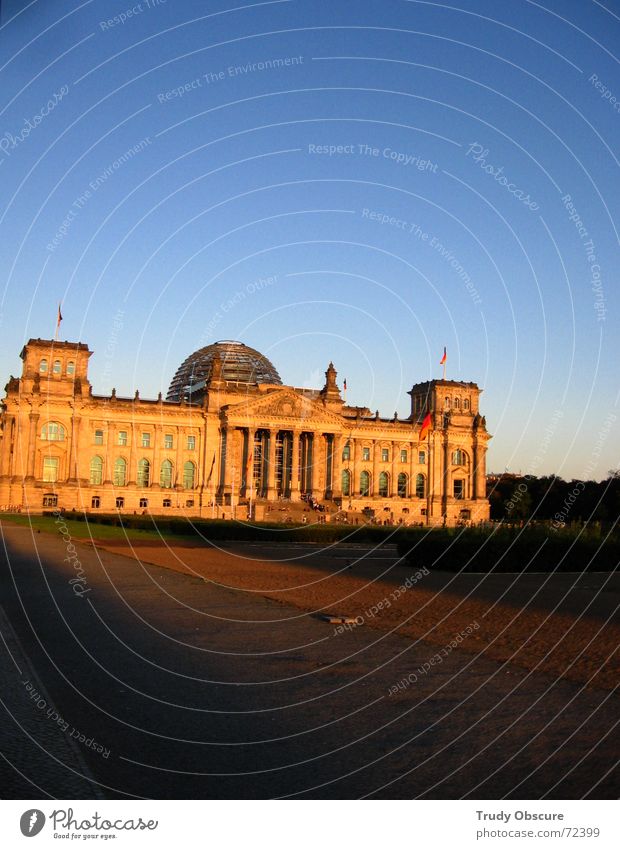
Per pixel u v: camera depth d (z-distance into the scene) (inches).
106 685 925.8
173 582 1977.1
